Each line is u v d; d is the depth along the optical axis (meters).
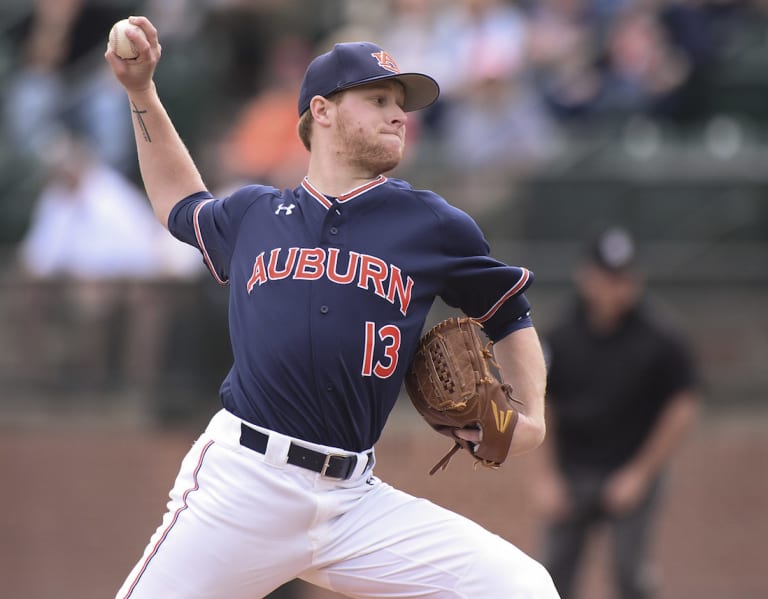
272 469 12.94
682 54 38.00
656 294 31.17
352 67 13.10
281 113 33.72
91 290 31.42
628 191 31.72
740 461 29.94
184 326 30.77
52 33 40.81
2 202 37.12
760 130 37.75
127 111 36.22
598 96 36.84
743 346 30.72
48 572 29.86
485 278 13.23
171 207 14.22
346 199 13.13
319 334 12.76
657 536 29.45
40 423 31.41
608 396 23.05
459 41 35.44
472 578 13.02
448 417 13.30
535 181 31.95
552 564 23.70
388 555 13.12
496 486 29.45
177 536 13.08
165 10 40.12
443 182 32.50
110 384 31.22
